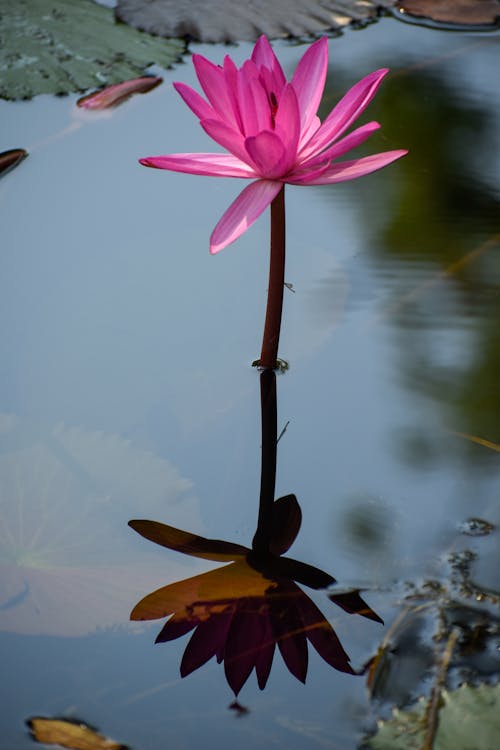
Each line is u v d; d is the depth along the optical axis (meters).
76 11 3.21
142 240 2.97
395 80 3.18
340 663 2.69
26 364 2.86
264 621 2.71
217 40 3.19
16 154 3.05
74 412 2.82
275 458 2.80
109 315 2.90
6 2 3.21
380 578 2.73
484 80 3.18
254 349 2.88
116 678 2.69
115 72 3.12
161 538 2.75
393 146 3.08
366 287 2.93
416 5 3.35
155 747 2.66
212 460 2.80
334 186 3.05
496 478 2.78
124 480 2.78
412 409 2.83
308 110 2.81
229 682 2.69
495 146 3.09
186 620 2.71
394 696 2.68
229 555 2.74
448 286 2.93
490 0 3.38
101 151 3.06
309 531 2.76
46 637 2.70
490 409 2.82
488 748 2.65
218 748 2.66
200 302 2.91
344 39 3.23
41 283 2.92
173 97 3.12
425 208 3.01
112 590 2.72
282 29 3.22
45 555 2.74
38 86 3.09
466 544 2.74
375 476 2.79
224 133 2.78
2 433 2.80
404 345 2.88
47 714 2.68
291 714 2.67
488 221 2.99
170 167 2.79
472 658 2.69
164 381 2.85
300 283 2.93
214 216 2.99
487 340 2.88
